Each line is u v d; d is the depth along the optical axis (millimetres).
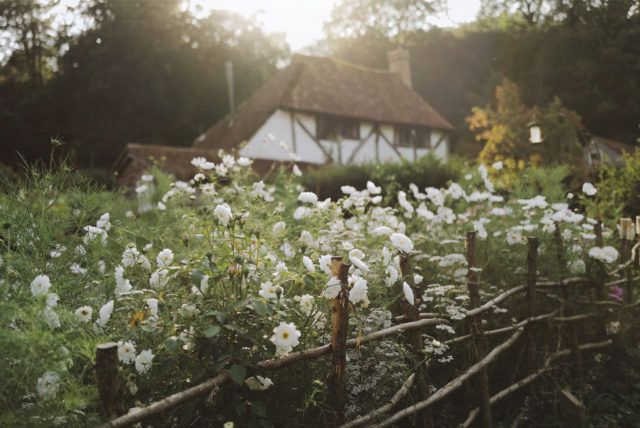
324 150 16062
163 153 13391
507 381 3158
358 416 2104
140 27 25531
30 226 2066
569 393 3033
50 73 26656
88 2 25797
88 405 1513
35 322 1486
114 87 24734
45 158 2289
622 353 3570
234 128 17984
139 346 1901
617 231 4586
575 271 3621
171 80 26859
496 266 3691
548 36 27250
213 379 1646
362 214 3643
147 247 2463
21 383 1479
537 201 3736
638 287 4027
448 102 29484
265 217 2701
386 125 18422
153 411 1458
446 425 2652
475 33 30859
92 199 2283
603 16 24859
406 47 31516
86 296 2072
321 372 2084
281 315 1901
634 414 3082
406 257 2439
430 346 2430
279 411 1906
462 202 4613
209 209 2393
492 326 3252
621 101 24047
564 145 14727
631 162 5293
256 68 30016
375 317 2332
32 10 25547
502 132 15383
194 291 1909
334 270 1977
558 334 3385
